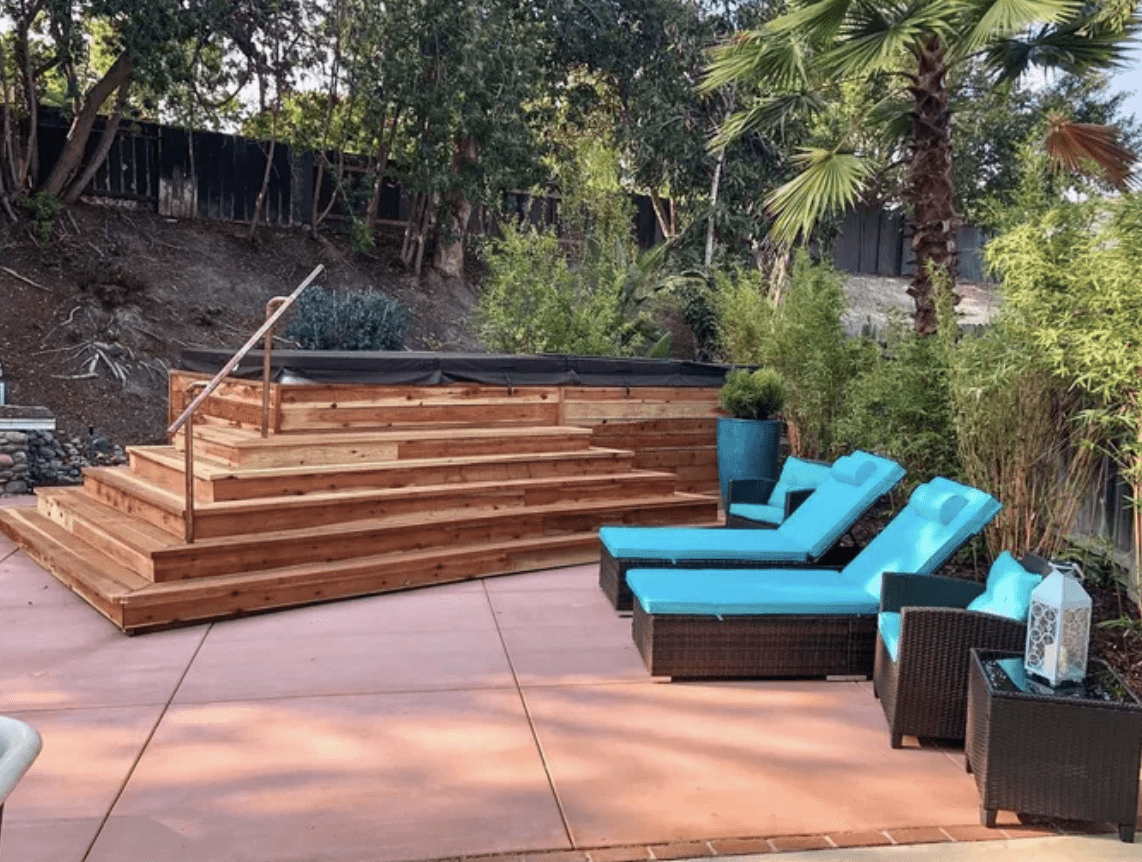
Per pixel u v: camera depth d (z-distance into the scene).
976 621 3.45
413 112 14.90
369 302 11.57
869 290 18.42
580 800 3.09
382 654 4.61
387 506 6.08
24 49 12.70
